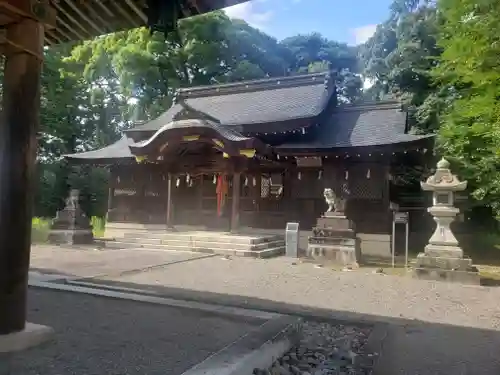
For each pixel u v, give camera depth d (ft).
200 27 98.07
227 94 77.05
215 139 52.03
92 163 68.54
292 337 16.42
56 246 52.03
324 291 28.99
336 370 14.06
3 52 14.20
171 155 57.57
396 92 82.07
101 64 101.14
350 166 55.11
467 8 37.01
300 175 58.34
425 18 80.18
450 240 36.24
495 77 34.91
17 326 13.70
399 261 49.24
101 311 19.20
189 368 12.28
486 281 36.42
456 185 36.35
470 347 16.94
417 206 67.72
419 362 14.98
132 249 52.54
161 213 67.97
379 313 22.97
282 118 58.75
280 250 53.21
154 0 15.30
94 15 16.60
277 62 130.21
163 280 30.89
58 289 23.72
